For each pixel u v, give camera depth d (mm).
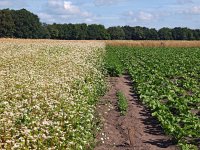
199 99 20953
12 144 9516
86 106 15445
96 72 25719
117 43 89625
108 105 19844
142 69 33812
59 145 10273
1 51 38312
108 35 153500
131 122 17016
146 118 17875
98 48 53781
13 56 32312
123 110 18859
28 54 35031
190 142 13992
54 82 18328
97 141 13688
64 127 11945
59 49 44906
